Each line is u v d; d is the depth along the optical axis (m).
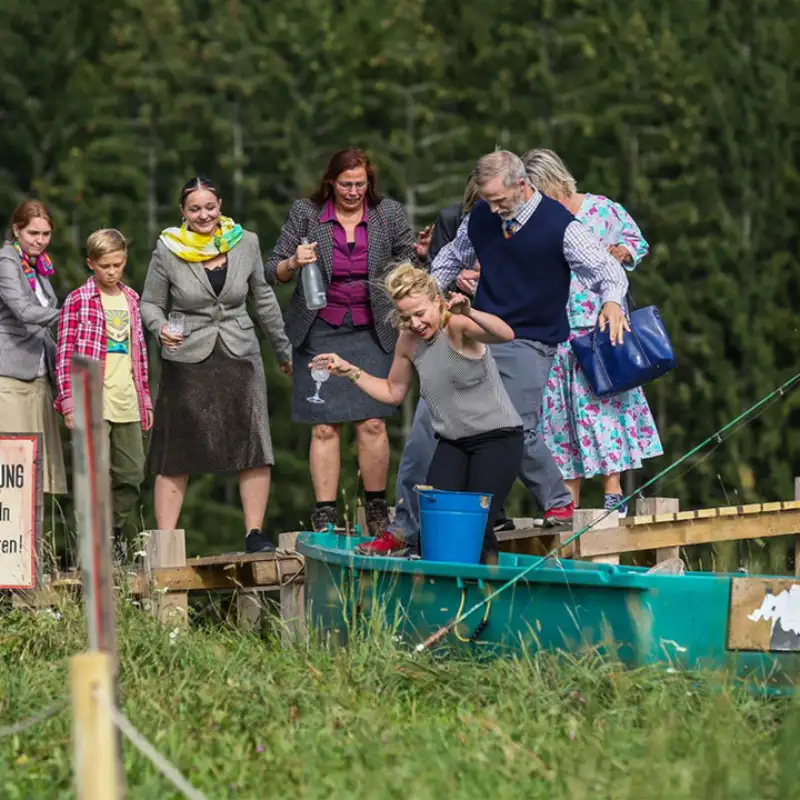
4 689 20.31
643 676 19.53
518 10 60.53
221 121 58.91
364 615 22.80
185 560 27.20
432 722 18.64
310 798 16.00
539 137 59.69
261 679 20.27
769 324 60.03
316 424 27.92
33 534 26.05
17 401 27.41
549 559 23.53
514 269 24.84
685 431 58.84
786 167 61.47
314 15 60.03
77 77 58.81
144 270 57.31
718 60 60.94
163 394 27.73
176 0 60.09
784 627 20.25
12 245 27.45
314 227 27.64
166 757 17.16
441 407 23.05
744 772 16.00
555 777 16.38
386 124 59.81
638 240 27.88
